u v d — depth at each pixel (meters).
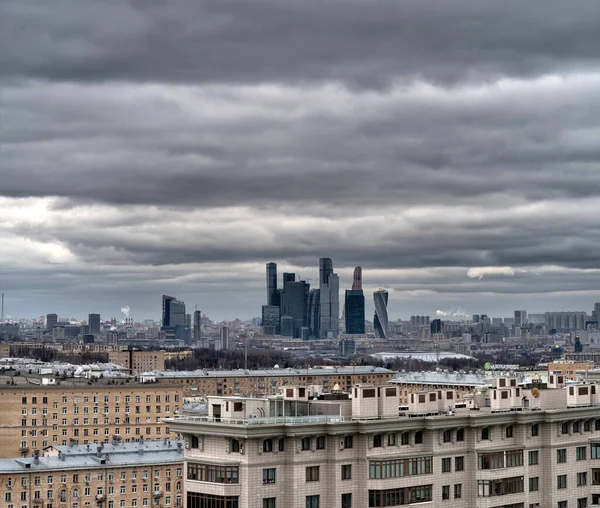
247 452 199.88
